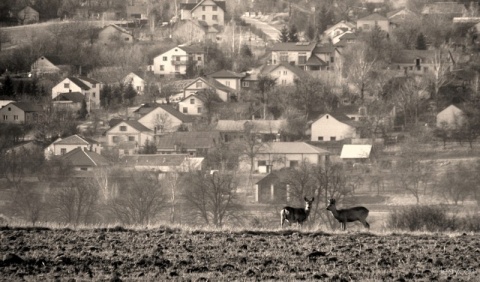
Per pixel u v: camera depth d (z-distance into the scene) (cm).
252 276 8938
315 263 9506
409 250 10194
